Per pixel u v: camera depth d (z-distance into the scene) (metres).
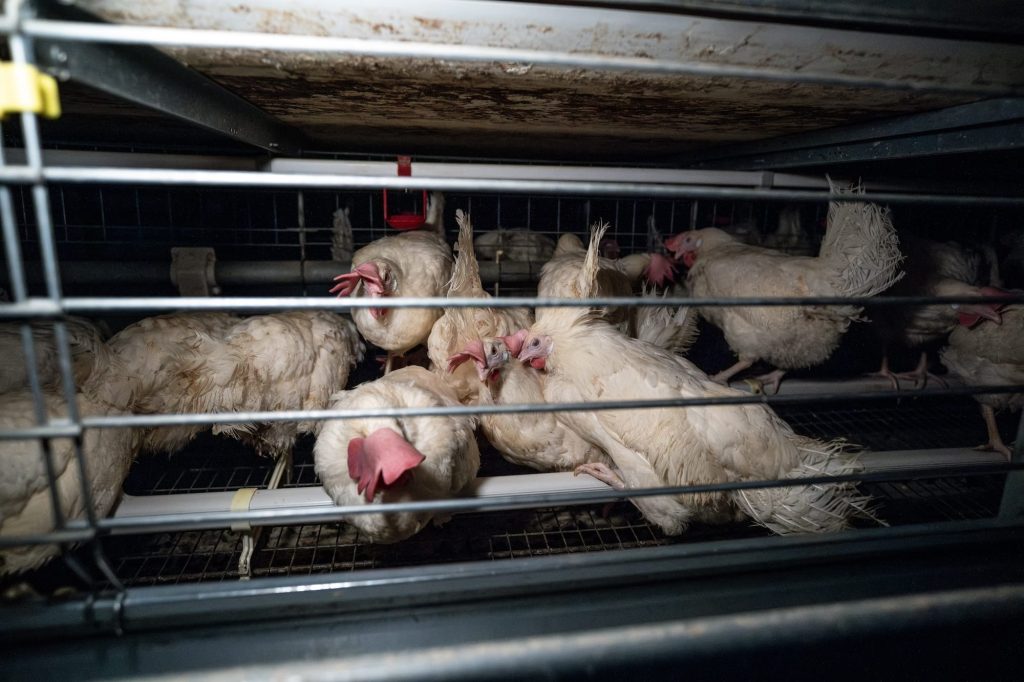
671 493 1.39
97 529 1.10
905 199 1.21
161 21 1.12
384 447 1.44
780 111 2.05
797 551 1.44
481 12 1.15
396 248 2.82
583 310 2.30
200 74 1.57
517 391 2.26
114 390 1.93
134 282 3.06
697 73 1.04
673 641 1.25
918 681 1.37
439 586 1.30
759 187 2.84
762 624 1.28
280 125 2.69
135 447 2.09
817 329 2.83
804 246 4.47
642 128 2.60
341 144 3.59
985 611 1.36
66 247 3.92
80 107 1.95
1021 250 3.92
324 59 1.40
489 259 4.24
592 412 2.07
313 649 1.19
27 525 1.52
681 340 3.08
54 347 1.93
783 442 1.97
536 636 1.23
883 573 1.44
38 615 1.17
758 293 2.90
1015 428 3.22
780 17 1.22
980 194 3.15
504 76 1.58
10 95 0.86
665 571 1.38
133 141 3.21
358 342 2.90
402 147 3.70
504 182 1.06
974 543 1.51
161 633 1.23
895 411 3.39
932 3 1.21
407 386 1.97
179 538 2.21
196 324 2.38
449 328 2.44
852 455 2.02
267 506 1.87
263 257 4.74
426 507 1.24
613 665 1.22
